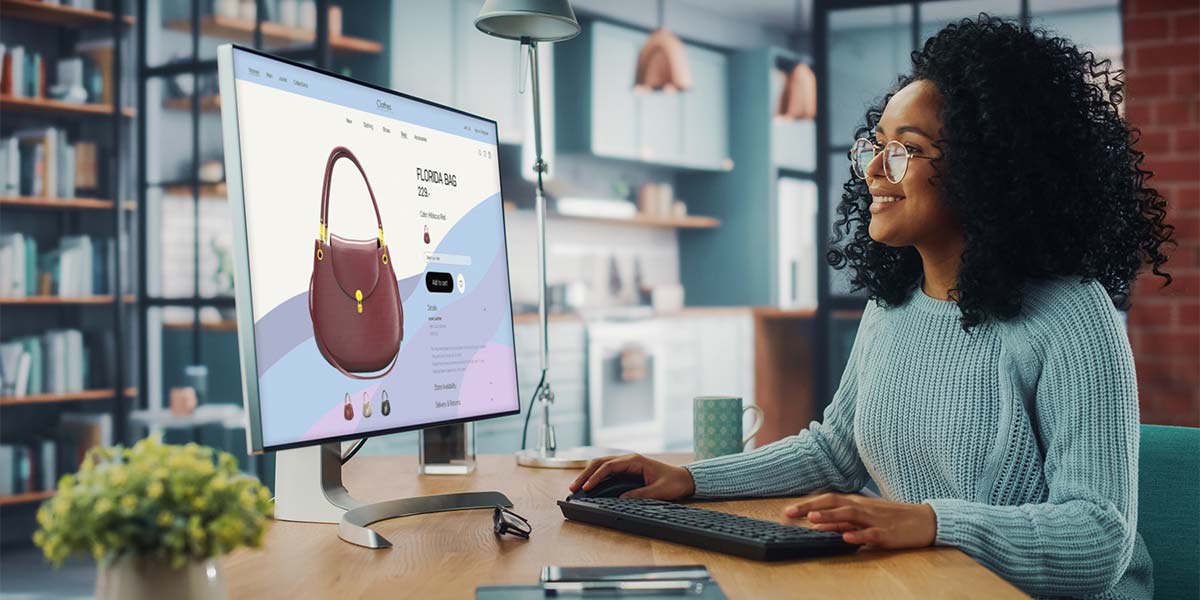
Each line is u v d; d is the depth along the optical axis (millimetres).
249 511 707
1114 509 1039
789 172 8023
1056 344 1146
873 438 1307
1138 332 3930
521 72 2002
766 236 7785
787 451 1405
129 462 708
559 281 7012
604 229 7391
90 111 5055
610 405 6262
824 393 4375
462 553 994
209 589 707
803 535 980
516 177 6605
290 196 1052
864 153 1294
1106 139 1276
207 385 5207
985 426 1187
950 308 1264
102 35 5242
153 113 5328
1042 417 1152
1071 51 1275
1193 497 1290
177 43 5320
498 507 1109
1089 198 1224
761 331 7672
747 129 7867
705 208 8023
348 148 1138
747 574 901
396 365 1174
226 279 5199
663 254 7945
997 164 1183
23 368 4805
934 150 1220
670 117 7406
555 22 1977
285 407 1015
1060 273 1195
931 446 1230
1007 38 1220
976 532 999
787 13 7832
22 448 4727
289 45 5328
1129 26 3979
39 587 4070
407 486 1409
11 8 4977
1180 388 3869
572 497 1207
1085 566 1003
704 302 8016
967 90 1203
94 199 5137
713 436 1565
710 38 7734
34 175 4926
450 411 1254
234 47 1000
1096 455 1085
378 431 1135
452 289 1284
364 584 872
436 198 1273
